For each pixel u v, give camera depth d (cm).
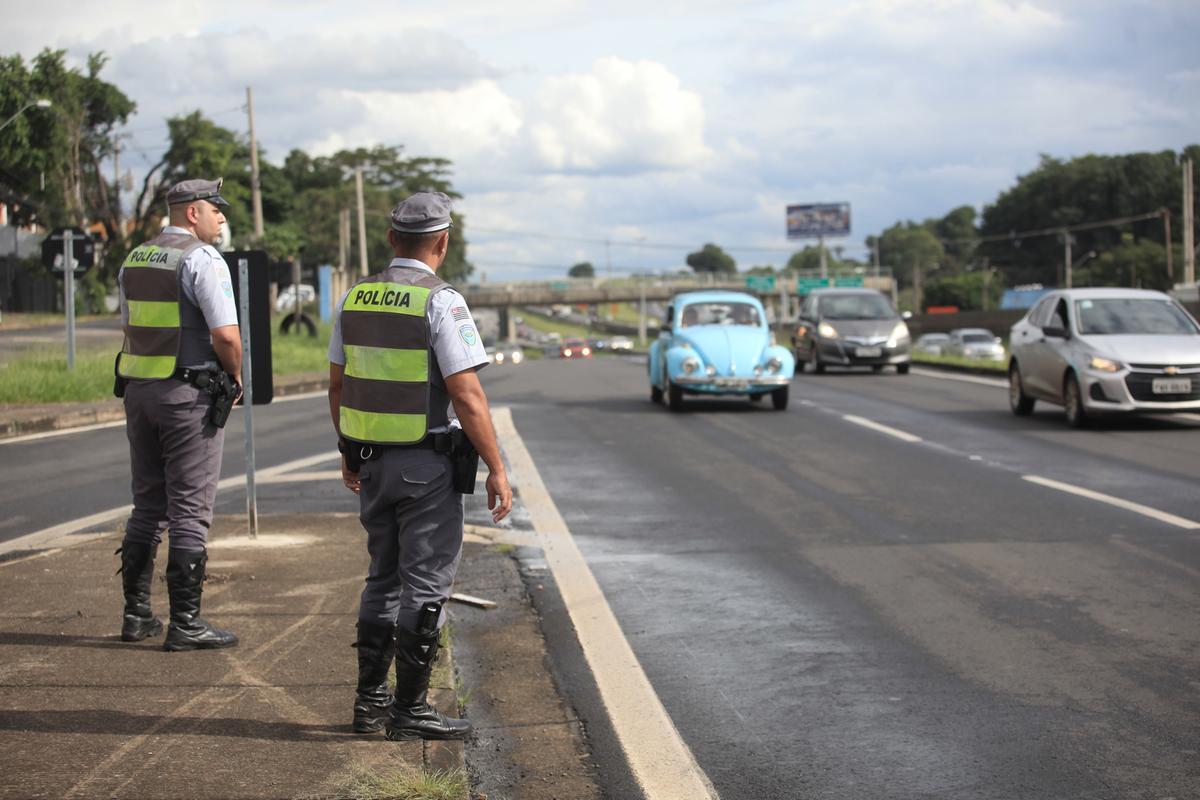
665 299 11719
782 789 441
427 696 469
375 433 439
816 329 2716
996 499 1052
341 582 681
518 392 2328
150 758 420
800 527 942
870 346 2628
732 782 448
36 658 535
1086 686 554
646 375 2948
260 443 1488
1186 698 536
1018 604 700
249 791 392
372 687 452
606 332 17838
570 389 2416
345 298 455
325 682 505
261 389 818
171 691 492
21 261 5631
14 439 1546
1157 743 483
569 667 586
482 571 778
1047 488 1101
